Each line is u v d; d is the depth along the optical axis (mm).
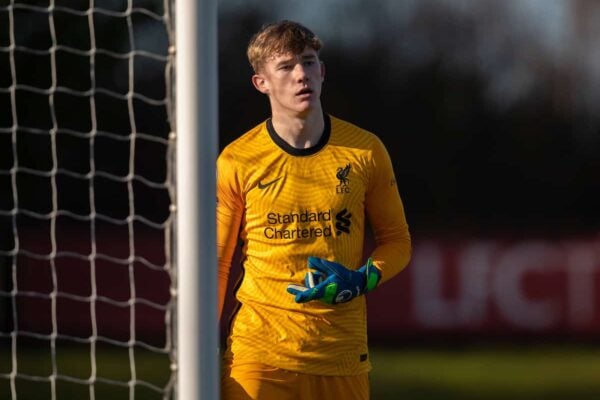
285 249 14797
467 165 63688
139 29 48938
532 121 65562
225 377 15047
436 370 42125
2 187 44031
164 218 47188
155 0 47688
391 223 15430
